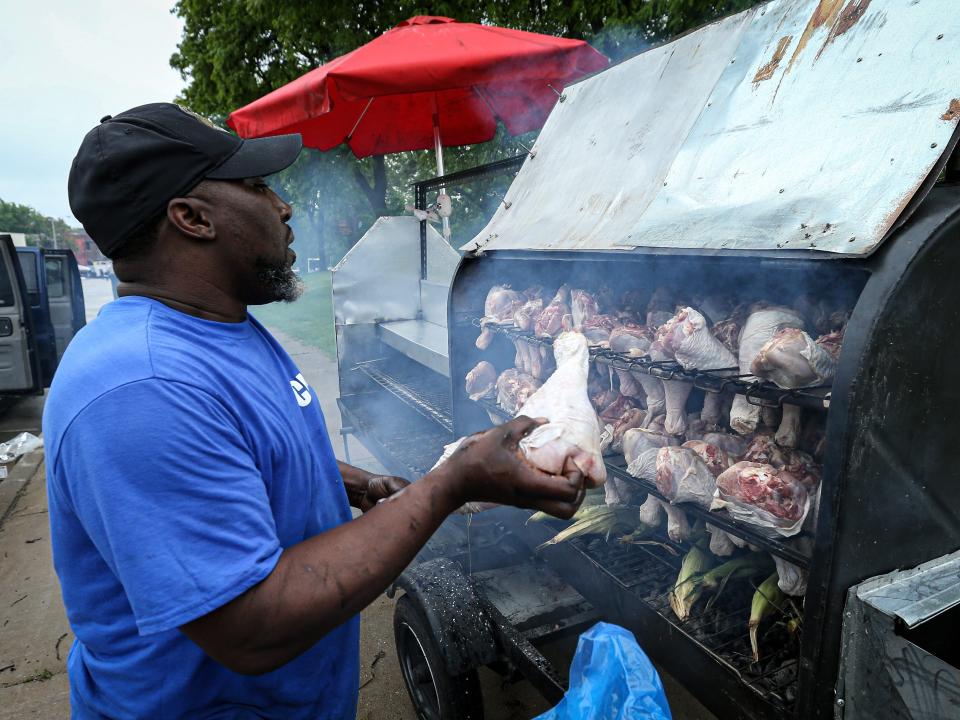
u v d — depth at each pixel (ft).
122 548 2.77
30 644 10.27
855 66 4.78
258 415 3.38
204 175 3.37
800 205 4.51
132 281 3.52
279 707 3.91
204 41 53.47
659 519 6.54
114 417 2.81
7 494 16.57
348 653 4.40
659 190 6.10
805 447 5.58
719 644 5.41
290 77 45.50
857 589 4.06
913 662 4.13
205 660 3.51
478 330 9.59
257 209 3.60
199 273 3.50
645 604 6.07
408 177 56.49
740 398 5.64
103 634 3.54
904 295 3.73
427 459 12.39
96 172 3.26
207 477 2.89
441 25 16.26
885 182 4.09
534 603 8.65
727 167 5.47
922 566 4.34
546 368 8.25
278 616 2.87
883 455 3.96
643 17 26.45
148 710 3.54
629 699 4.05
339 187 53.42
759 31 5.92
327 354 32.22
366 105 18.44
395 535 3.10
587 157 7.70
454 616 6.88
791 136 5.02
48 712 8.75
